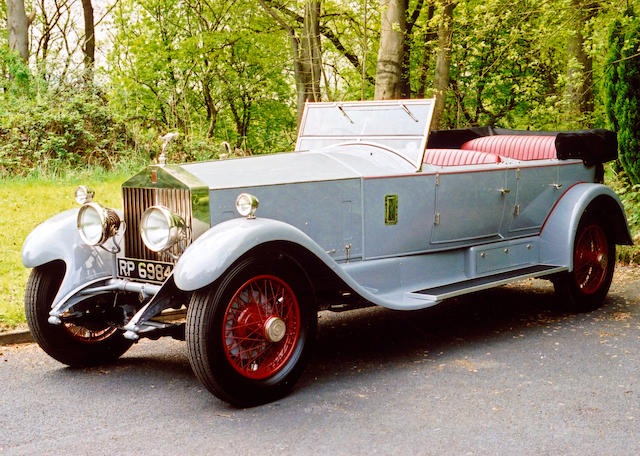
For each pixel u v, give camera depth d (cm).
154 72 1828
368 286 448
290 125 2102
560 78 941
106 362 461
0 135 1226
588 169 600
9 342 504
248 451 312
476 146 638
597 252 581
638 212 815
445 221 492
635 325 527
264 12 1800
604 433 324
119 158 1312
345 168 454
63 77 1469
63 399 388
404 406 365
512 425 336
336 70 1819
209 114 2047
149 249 410
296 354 386
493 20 1010
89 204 418
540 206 556
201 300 350
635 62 859
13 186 1062
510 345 480
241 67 1991
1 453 315
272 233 363
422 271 482
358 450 311
